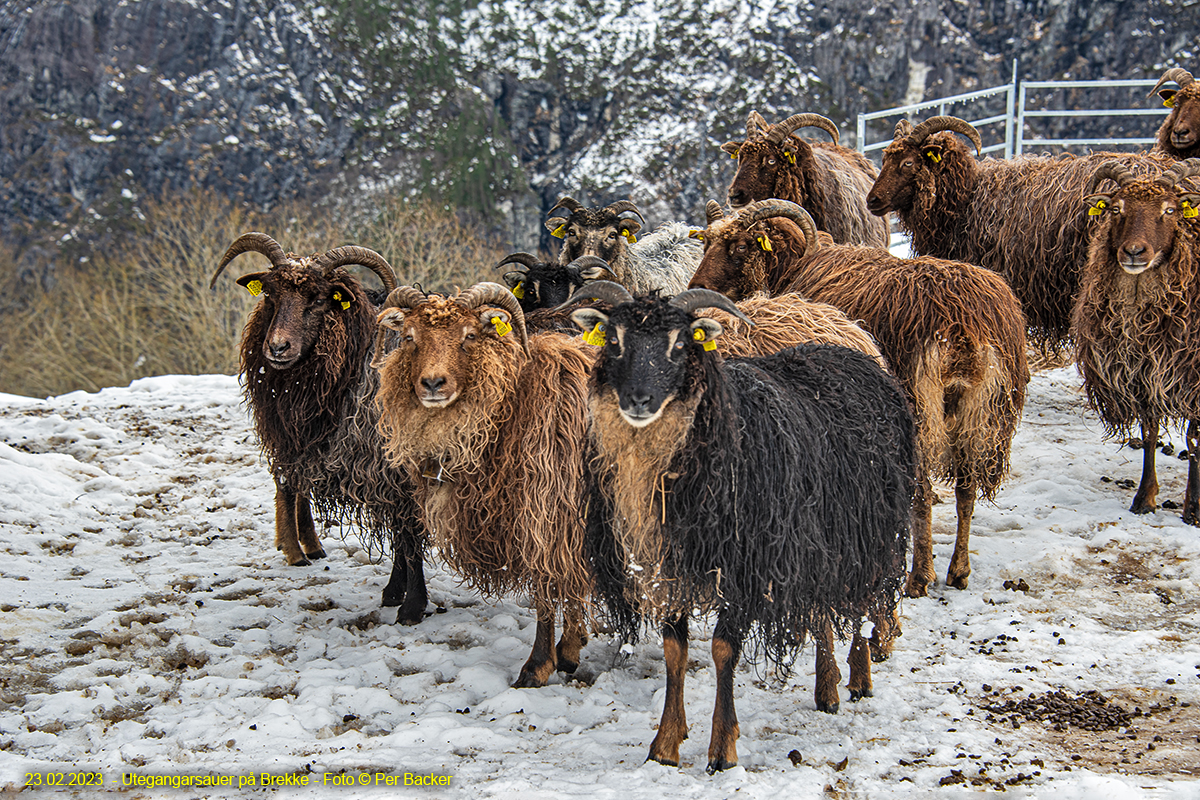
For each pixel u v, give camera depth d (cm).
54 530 805
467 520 539
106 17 5678
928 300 617
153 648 597
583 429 520
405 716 512
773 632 447
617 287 419
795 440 436
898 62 6150
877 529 475
